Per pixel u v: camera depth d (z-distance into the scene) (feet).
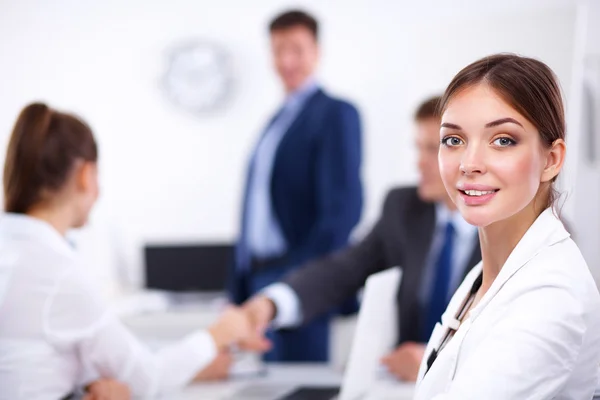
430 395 2.56
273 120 9.34
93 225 12.21
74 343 4.48
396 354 5.87
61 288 4.39
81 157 4.46
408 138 11.83
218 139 13.80
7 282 4.26
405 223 6.70
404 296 6.37
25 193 4.41
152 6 13.89
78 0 13.98
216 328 5.83
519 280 2.39
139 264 13.43
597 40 9.07
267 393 5.43
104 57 14.03
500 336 2.28
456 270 6.21
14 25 13.97
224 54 13.70
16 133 4.41
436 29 10.70
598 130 8.44
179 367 5.33
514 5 12.27
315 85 9.16
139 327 10.95
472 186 2.40
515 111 2.35
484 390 2.19
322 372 6.29
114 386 4.72
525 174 2.37
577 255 2.44
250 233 9.16
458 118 2.43
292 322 6.56
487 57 2.52
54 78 14.07
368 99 12.96
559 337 2.21
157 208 14.03
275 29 9.16
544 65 2.47
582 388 2.39
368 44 12.94
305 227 8.82
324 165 8.64
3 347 4.23
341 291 6.87
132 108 14.03
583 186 8.11
